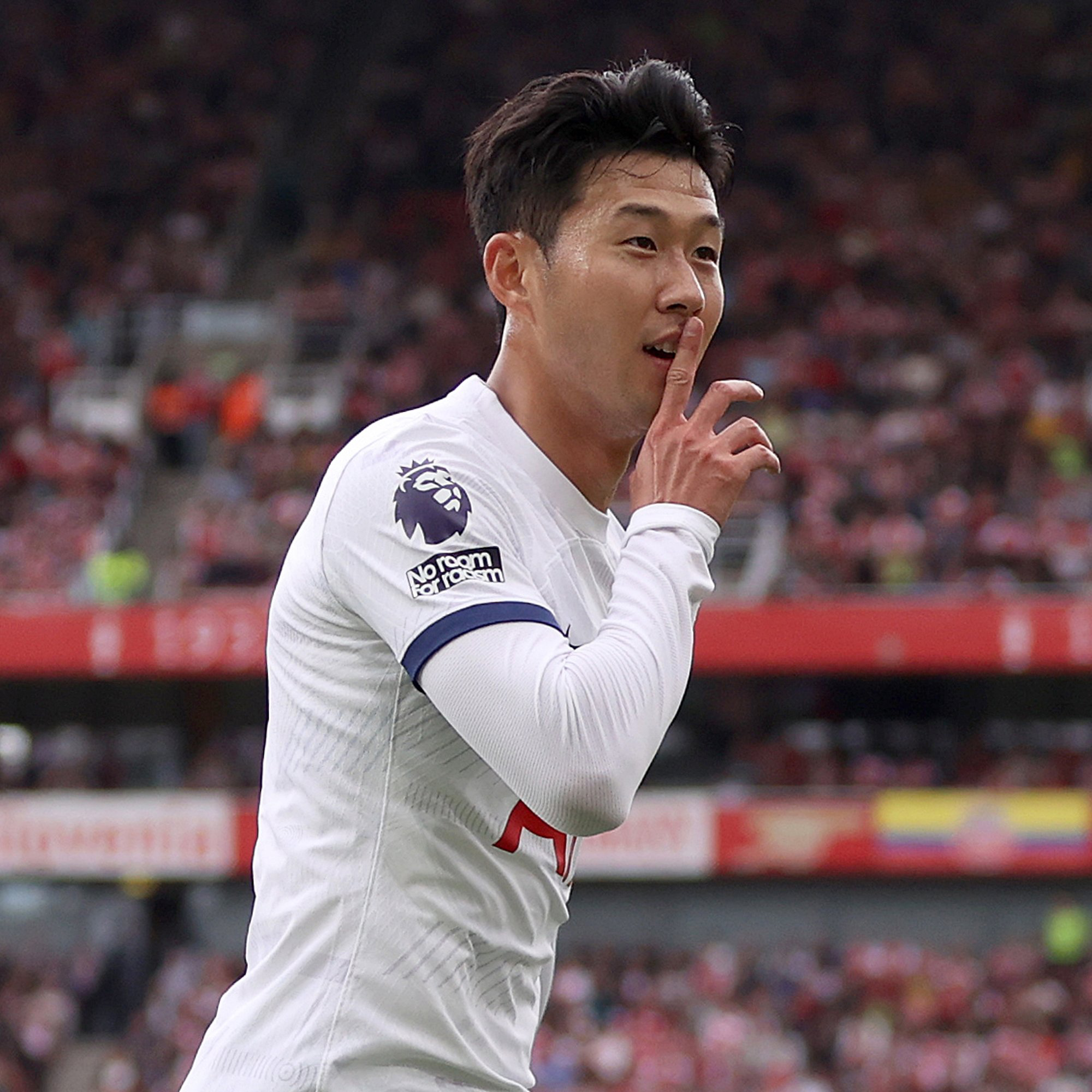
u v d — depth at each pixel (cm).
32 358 6988
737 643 5362
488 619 691
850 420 6312
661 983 5419
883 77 7962
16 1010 5609
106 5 8638
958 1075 4934
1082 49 8000
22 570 5969
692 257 754
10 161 7956
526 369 774
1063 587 5516
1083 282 6994
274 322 7231
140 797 5509
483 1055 743
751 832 5391
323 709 738
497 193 772
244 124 8212
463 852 730
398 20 8700
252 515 6075
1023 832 5300
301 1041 720
